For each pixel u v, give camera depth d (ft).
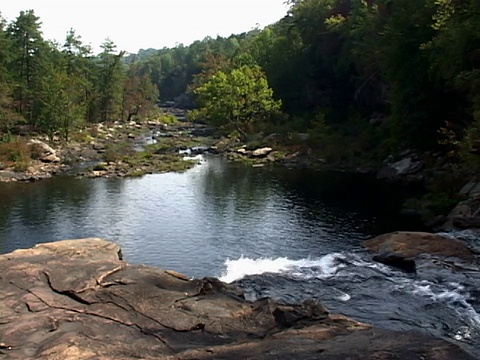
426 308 55.77
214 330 40.50
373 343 32.71
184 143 237.45
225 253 83.92
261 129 241.96
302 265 73.87
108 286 48.93
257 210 112.78
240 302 47.19
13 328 39.06
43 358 33.76
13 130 222.07
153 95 440.04
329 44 248.52
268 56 319.06
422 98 137.69
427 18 133.80
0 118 192.85
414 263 69.46
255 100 242.78
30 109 233.35
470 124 108.99
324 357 30.55
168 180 150.51
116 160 182.60
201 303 45.68
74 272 51.16
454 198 102.68
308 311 43.83
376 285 63.41
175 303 45.52
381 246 76.89
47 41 290.97
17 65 248.32
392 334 35.35
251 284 64.95
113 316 42.16
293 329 39.52
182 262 79.97
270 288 63.36
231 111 242.37
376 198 122.11
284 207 115.24
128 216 108.78
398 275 67.05
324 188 136.36
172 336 39.14
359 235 92.07
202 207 116.26
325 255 80.64
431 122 140.05
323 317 43.11
